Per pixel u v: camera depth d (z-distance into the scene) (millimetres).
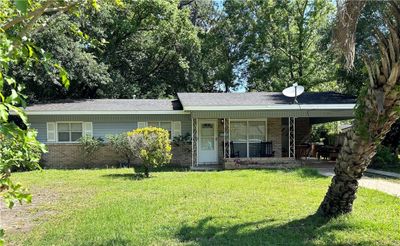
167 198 9398
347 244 5863
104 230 6676
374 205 8383
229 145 18297
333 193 6980
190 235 6359
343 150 6543
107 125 18984
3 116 2102
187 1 34938
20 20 2768
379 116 5867
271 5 30656
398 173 14539
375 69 5660
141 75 29531
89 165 18641
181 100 18938
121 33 27531
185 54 29938
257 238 6152
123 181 12703
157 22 28594
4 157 3436
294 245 5816
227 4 32438
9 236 6512
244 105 17375
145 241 6062
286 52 30891
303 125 21328
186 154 19047
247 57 33094
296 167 16906
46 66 2916
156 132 13820
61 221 7465
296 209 8070
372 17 13875
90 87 24891
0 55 2328
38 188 11469
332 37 5977
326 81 29062
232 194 9867
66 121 18703
